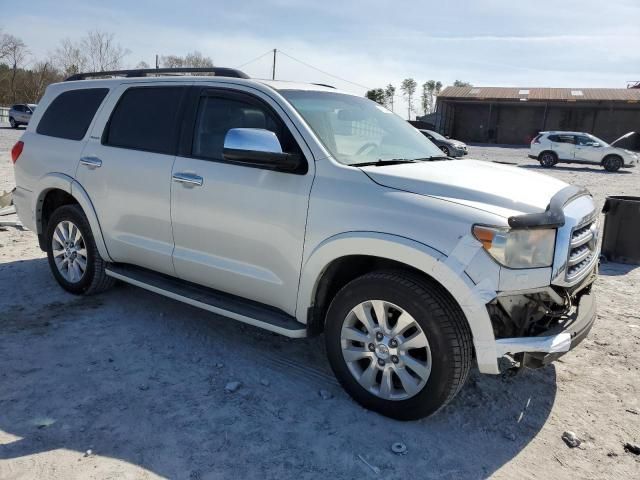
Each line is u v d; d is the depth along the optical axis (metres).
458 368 2.99
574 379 3.83
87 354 3.97
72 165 4.78
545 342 2.94
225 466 2.82
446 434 3.15
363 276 3.24
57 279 5.16
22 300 4.95
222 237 3.80
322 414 3.30
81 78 5.23
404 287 3.04
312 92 4.01
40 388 3.48
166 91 4.30
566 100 46.56
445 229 2.95
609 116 46.94
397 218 3.07
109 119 4.63
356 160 3.56
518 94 50.06
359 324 3.38
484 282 2.87
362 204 3.19
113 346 4.11
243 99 3.86
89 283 4.90
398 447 2.99
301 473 2.79
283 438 3.06
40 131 5.23
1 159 15.88
